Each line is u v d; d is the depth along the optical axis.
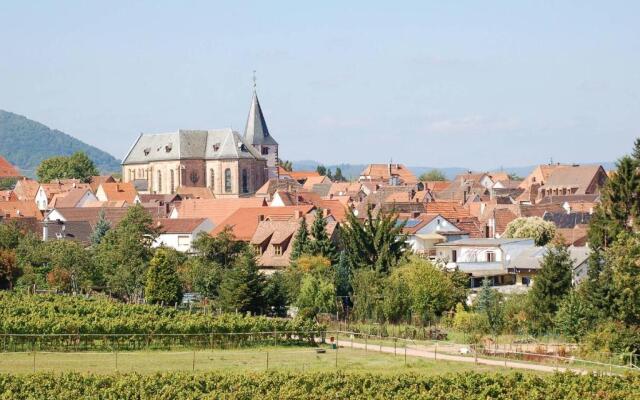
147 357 171.38
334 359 169.50
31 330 179.38
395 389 136.75
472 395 134.50
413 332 198.00
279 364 163.50
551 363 165.88
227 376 139.00
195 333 184.50
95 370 155.62
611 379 140.25
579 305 187.25
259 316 197.38
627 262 180.50
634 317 176.88
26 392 132.88
